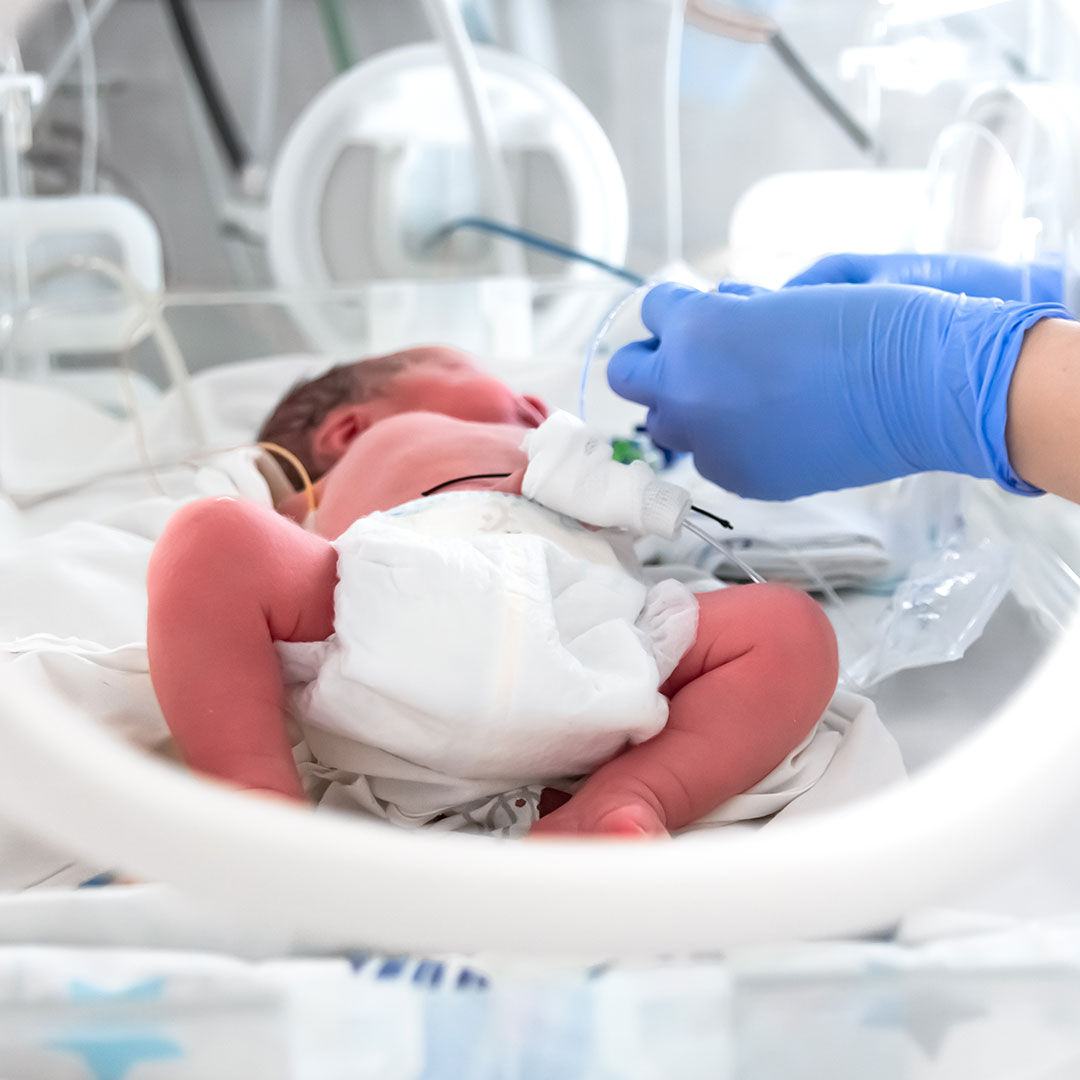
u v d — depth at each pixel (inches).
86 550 42.6
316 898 19.5
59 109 79.4
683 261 86.8
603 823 27.4
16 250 63.7
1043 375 31.0
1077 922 24.1
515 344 68.5
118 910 25.1
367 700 29.7
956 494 46.4
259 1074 21.3
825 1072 21.7
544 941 19.4
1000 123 43.3
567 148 77.8
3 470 57.4
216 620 29.9
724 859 20.3
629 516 35.2
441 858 20.0
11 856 29.5
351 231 80.2
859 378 35.1
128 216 69.7
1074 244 37.5
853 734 34.4
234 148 81.6
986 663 40.1
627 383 41.5
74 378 69.0
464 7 82.1
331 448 54.3
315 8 83.7
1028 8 43.9
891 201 69.7
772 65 86.5
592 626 31.8
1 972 22.0
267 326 70.7
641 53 86.7
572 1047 21.2
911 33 58.1
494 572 30.5
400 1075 21.2
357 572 30.6
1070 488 31.0
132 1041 21.0
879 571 45.8
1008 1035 21.7
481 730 29.0
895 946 23.1
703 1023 21.3
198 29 82.7
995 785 21.8
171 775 21.5
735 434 38.1
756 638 32.2
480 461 43.4
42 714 22.0
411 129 75.7
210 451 57.6
